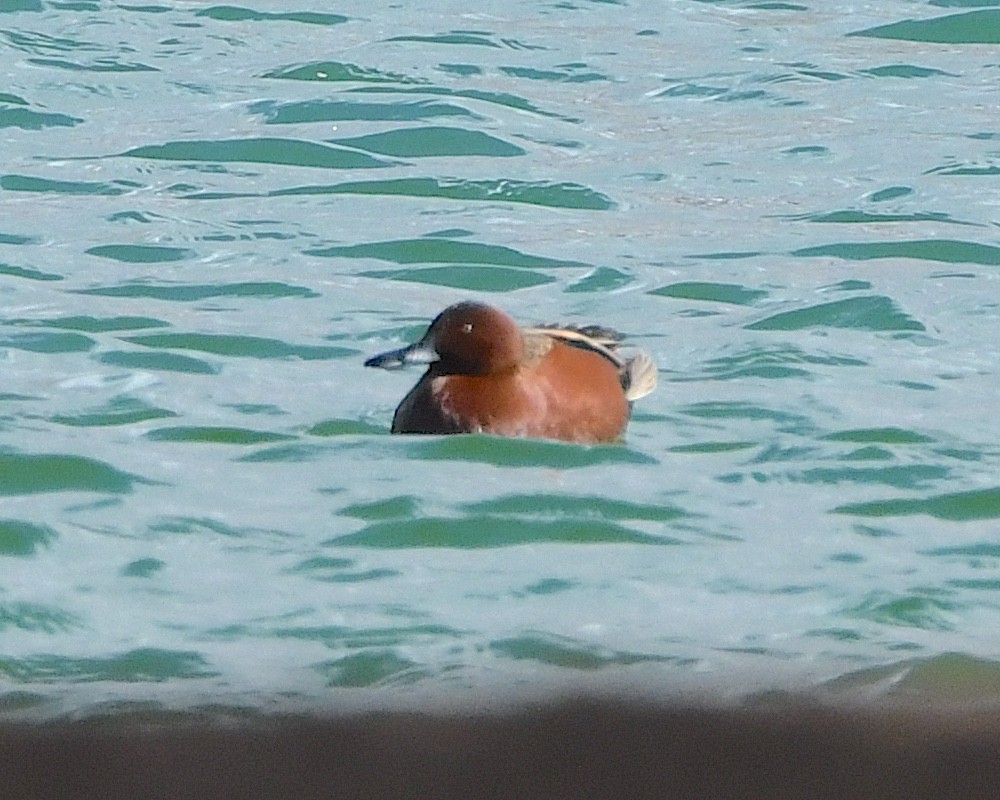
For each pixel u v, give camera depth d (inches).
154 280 788.0
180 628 444.5
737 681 403.9
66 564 483.2
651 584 475.2
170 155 991.6
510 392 568.7
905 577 480.1
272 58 1186.6
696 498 534.9
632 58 1205.7
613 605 460.8
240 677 411.2
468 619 450.0
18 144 1007.0
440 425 570.6
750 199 927.0
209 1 1330.0
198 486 538.6
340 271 810.2
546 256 832.9
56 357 674.2
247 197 924.6
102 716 381.1
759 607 460.1
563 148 1014.4
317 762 326.3
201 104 1083.3
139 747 331.3
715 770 323.3
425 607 458.0
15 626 443.2
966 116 1083.3
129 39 1224.8
